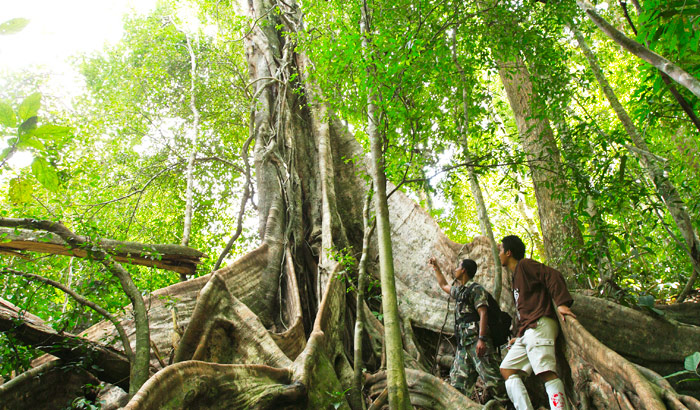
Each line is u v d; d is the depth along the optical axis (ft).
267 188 28.86
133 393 12.71
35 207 17.17
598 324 17.76
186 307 19.02
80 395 15.17
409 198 27.73
